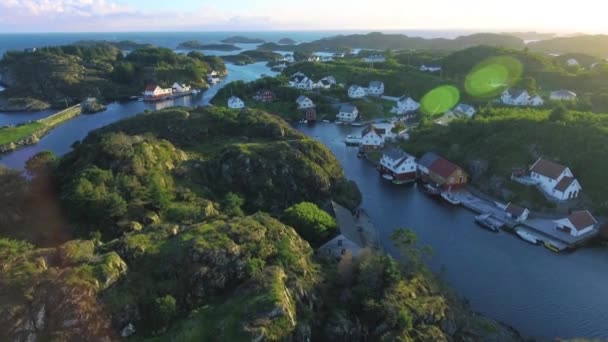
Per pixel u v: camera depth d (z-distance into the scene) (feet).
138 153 228.02
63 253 136.67
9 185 194.59
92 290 122.21
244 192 245.04
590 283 194.59
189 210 192.13
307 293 143.54
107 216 179.32
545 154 293.64
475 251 221.87
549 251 222.07
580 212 237.45
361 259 169.48
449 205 281.13
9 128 465.06
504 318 172.14
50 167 223.10
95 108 599.57
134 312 125.29
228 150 260.42
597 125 299.58
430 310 149.69
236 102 588.09
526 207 267.18
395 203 284.20
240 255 149.89
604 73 556.92
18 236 164.76
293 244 167.32
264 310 123.75
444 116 479.82
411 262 186.70
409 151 371.35
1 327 108.68
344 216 231.30
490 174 302.45
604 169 265.34
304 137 330.75
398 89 635.25
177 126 333.83
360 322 141.59
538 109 429.79
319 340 134.62
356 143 424.87
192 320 124.47
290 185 254.06
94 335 114.83
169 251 147.13
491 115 387.34
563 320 171.22
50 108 630.74
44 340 110.11
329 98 602.44
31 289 117.91
